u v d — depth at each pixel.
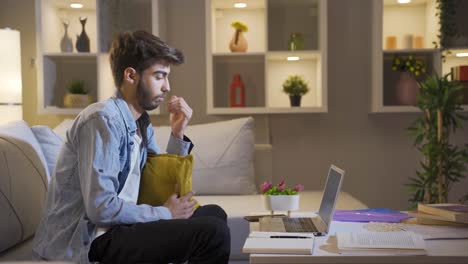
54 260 1.92
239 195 3.49
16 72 3.66
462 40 3.92
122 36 2.12
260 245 1.55
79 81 3.96
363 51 4.18
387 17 4.16
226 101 4.05
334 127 4.22
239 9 4.15
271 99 4.18
